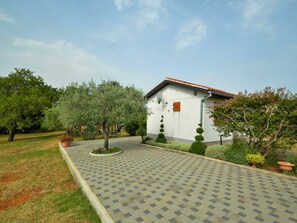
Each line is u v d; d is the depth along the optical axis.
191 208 3.75
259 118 6.92
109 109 9.27
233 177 5.68
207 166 6.98
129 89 10.41
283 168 6.09
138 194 4.46
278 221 3.28
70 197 4.90
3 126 21.28
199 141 9.33
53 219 3.82
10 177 7.14
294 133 6.61
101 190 4.73
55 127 21.55
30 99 22.88
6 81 35.00
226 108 8.02
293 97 6.45
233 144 8.47
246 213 3.55
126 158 8.53
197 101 12.20
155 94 16.06
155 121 16.00
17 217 4.03
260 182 5.24
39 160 9.87
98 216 3.78
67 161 8.66
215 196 4.32
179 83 13.00
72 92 9.73
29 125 22.58
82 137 18.36
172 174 6.02
